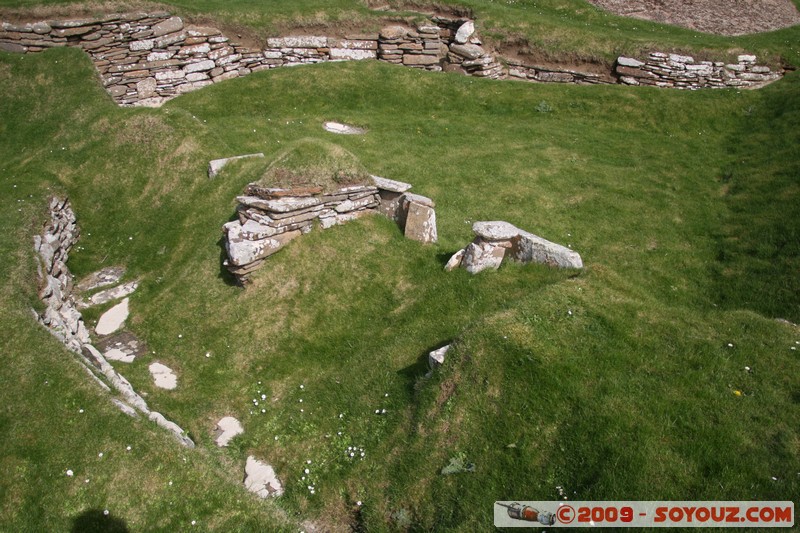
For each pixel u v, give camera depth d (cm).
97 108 1861
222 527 711
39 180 1554
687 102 2172
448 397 827
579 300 958
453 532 680
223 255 1270
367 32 2459
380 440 852
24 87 1992
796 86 2164
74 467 764
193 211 1467
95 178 1633
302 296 1162
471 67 2408
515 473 722
